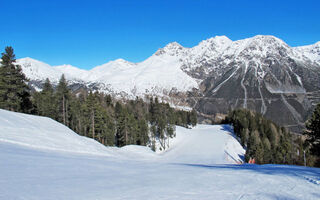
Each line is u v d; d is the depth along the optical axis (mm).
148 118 88312
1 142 14570
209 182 8945
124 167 13062
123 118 64750
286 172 12055
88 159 15039
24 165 9539
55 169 9758
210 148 74000
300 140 76188
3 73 39312
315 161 55906
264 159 60000
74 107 57062
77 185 7375
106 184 7918
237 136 96438
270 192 7406
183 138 91375
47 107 54312
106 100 88938
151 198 6363
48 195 5898
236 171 12273
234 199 6527
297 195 7086
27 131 19641
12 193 5684
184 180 9305
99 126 55344
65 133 24891
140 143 73062
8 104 39281
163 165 15984
